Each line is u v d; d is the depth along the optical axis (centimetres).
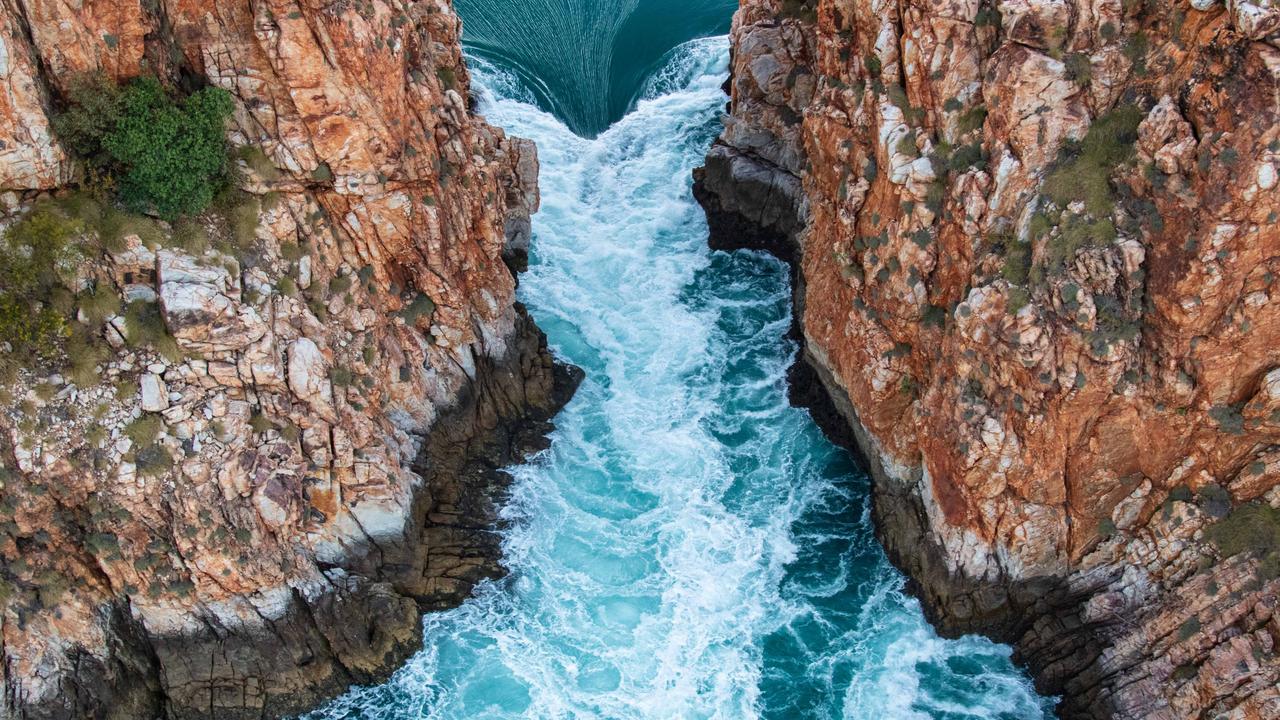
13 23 2892
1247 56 2769
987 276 3312
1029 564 3500
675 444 4394
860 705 3575
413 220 3653
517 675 3662
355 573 3669
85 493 3150
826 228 4228
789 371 4669
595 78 6000
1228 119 2806
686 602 3872
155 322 3191
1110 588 3422
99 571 3275
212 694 3481
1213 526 3198
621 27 6297
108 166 3186
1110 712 3341
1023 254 3231
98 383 3133
